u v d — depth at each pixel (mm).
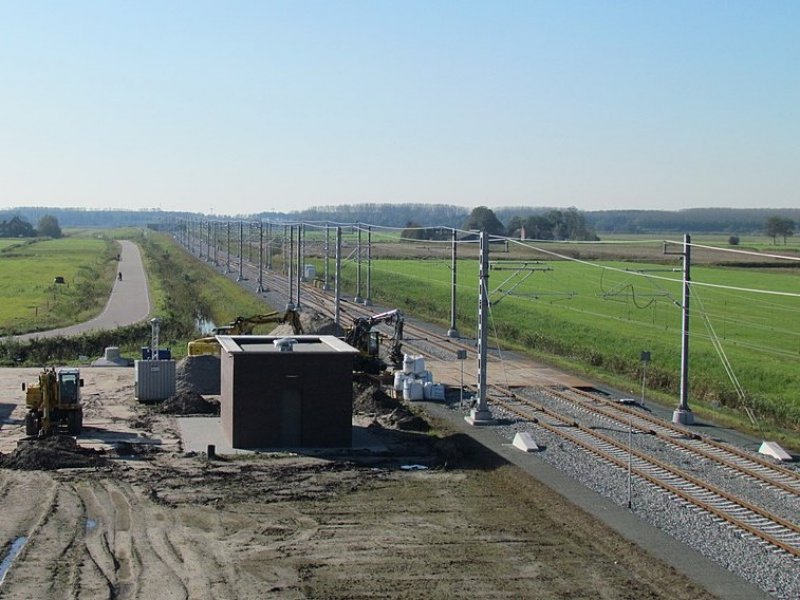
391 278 130250
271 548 26484
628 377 61188
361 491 32812
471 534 27828
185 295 120188
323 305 97562
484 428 42812
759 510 29406
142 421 44688
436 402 49562
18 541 26906
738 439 41219
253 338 45250
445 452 38094
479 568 24875
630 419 44594
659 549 26094
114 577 23922
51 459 35812
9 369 61031
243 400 39594
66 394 41469
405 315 93312
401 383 51500
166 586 23328
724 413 48938
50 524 28359
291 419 40031
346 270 145125
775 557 25531
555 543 26953
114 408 48250
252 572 24484
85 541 26812
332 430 40094
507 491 32781
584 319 87000
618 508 30016
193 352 56188
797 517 29219
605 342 73500
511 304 99688
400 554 26016
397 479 34531
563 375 59219
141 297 113062
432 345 71562
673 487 32188
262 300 102000
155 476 34438
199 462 36844
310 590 23219
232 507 30609
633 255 148000
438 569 24797
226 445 39969
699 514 29438
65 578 23703
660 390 56469
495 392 52281
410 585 23594
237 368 39469
